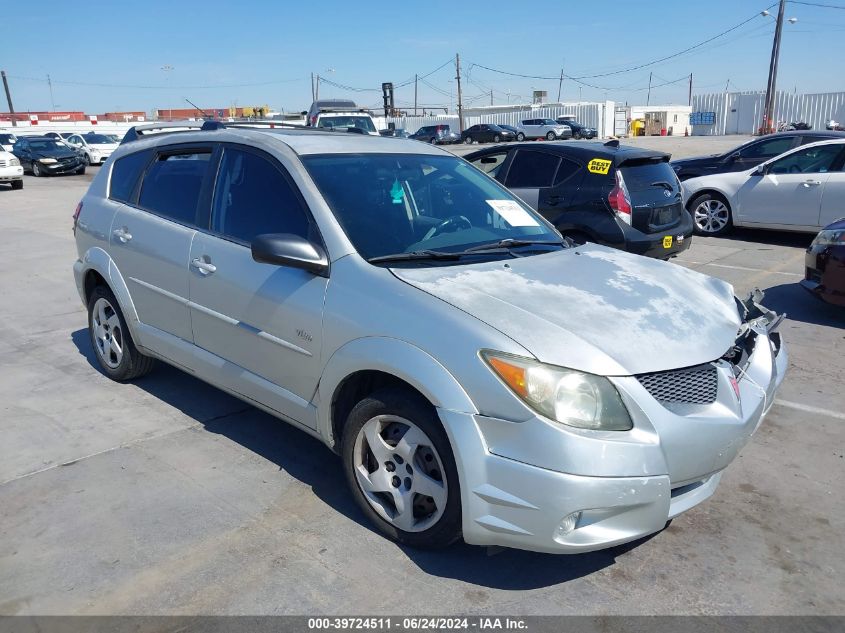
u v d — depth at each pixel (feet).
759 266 29.66
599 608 9.20
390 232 11.55
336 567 9.91
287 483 12.16
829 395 16.26
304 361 11.12
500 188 14.48
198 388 16.39
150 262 14.30
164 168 14.97
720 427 9.26
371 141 13.87
